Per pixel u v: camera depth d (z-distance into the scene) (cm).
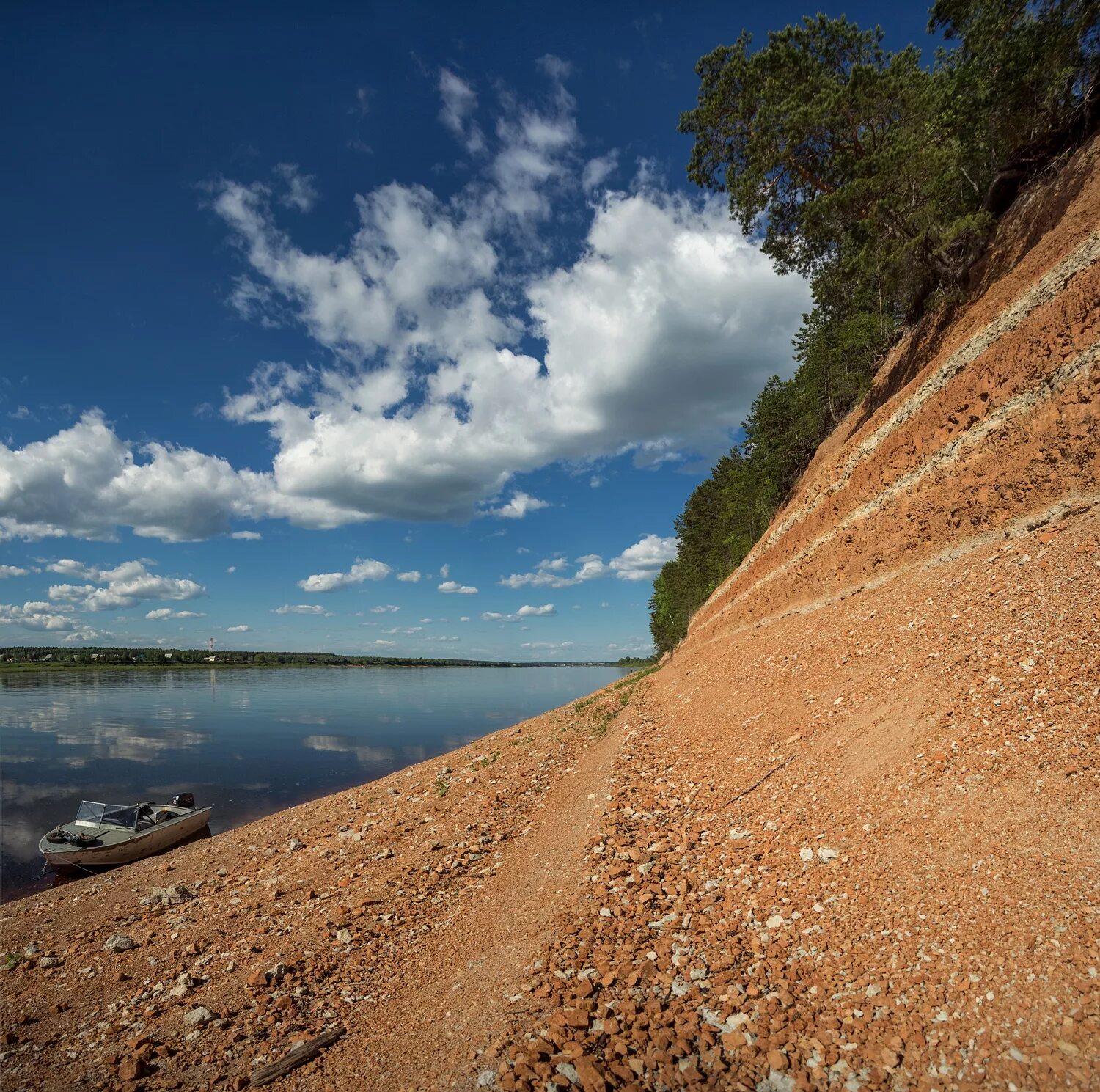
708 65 2156
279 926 847
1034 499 1105
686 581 6900
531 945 585
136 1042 550
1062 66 1596
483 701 7669
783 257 2247
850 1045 387
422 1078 423
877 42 2011
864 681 991
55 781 2781
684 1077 381
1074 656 676
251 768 3058
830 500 2080
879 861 565
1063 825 483
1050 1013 354
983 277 1666
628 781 1096
